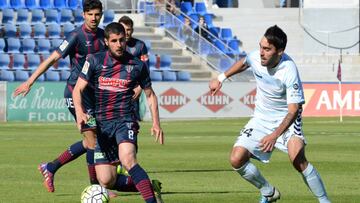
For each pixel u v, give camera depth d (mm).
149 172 31156
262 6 95625
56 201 23859
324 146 42688
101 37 25953
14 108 63406
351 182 28312
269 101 21203
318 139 47281
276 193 22000
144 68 20562
